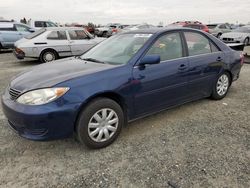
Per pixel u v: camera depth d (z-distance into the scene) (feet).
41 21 56.85
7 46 44.55
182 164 9.12
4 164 9.27
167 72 11.93
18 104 9.19
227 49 15.88
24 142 10.87
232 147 10.28
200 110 14.47
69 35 33.27
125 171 8.80
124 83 10.40
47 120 8.89
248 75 23.62
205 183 8.08
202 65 13.83
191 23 68.49
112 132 10.54
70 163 9.34
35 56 31.53
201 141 10.82
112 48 12.94
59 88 9.05
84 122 9.62
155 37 12.03
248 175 8.45
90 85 9.58
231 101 16.01
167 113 14.06
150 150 10.14
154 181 8.23
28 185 8.14
